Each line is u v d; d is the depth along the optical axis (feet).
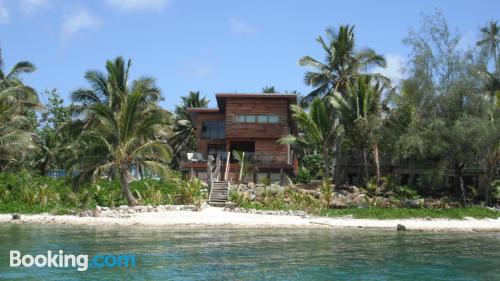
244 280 41.14
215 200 103.91
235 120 134.51
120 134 96.43
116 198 100.22
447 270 46.80
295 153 156.87
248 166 125.90
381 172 143.33
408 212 96.32
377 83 142.51
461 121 111.45
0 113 119.85
